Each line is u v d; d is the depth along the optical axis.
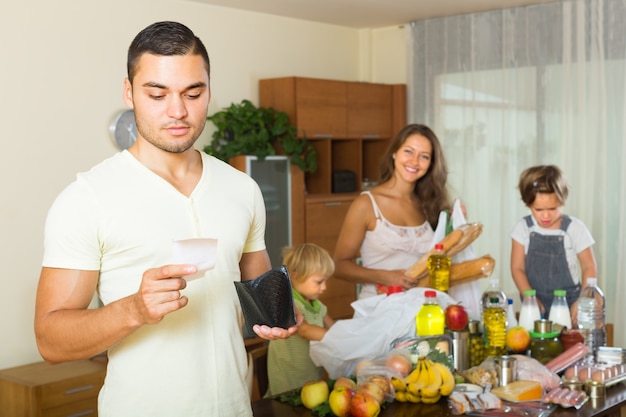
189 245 1.48
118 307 1.49
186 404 1.66
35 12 4.39
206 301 1.69
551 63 5.52
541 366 2.58
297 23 6.01
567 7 5.40
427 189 3.34
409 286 3.07
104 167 1.65
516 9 5.64
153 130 1.59
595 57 5.30
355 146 6.15
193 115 1.61
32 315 4.43
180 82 1.57
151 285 1.44
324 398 2.37
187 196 1.70
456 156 6.02
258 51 5.72
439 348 2.60
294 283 3.04
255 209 1.85
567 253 3.70
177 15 5.16
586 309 3.08
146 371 1.64
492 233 5.86
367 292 3.28
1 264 4.30
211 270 1.70
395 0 5.34
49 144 4.48
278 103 5.61
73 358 1.58
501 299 2.98
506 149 5.75
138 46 1.58
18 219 4.36
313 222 5.69
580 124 5.39
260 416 2.33
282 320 1.68
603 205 5.30
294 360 2.91
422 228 3.31
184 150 1.63
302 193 5.60
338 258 3.35
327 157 5.86
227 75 5.51
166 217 1.65
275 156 5.38
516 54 5.66
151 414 1.64
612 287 5.31
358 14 5.86
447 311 2.71
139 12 4.92
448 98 6.04
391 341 2.64
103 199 1.60
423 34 6.13
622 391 2.58
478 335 2.79
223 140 5.35
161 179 1.66
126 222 1.61
